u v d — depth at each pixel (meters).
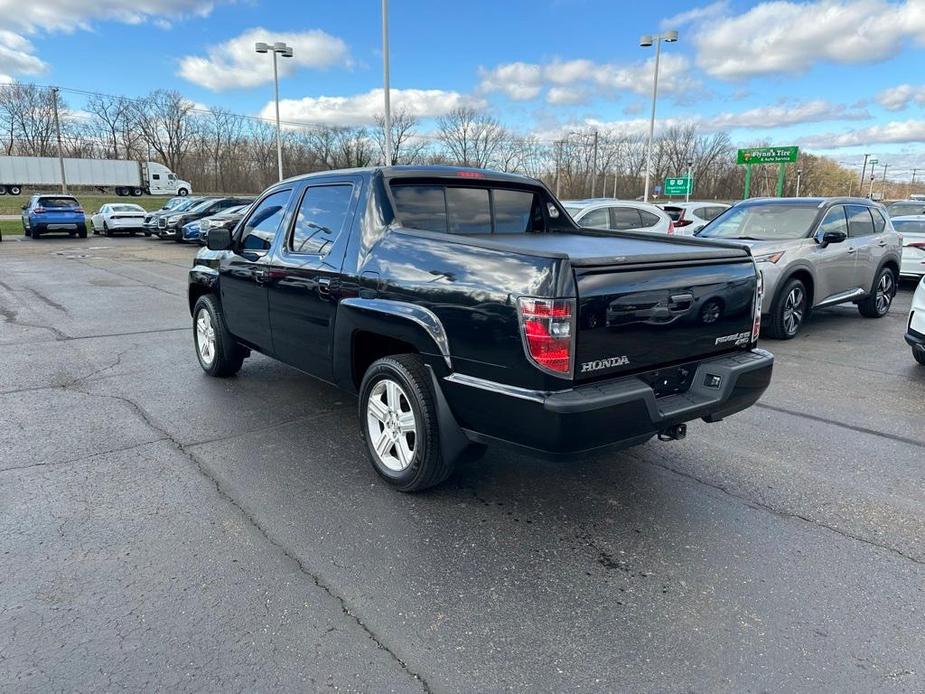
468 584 2.76
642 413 2.95
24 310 9.44
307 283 4.13
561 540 3.13
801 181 89.12
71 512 3.31
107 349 6.99
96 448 4.18
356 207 3.88
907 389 5.76
